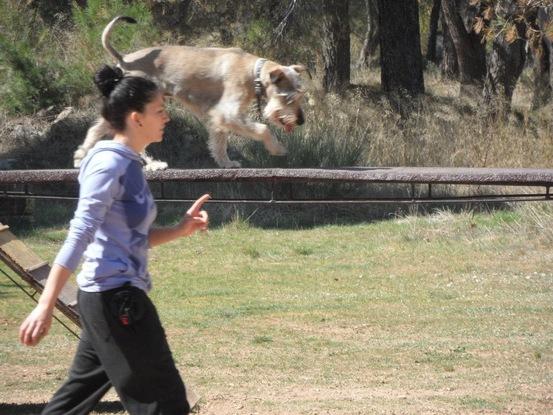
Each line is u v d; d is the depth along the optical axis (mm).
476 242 18953
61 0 32406
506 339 12133
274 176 11969
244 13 29469
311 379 10195
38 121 26484
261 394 9453
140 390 5613
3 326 13273
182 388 5742
